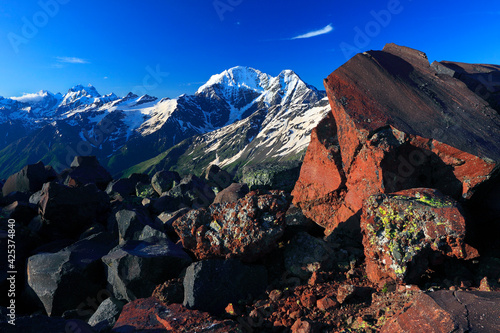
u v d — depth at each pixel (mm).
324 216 3926
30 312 3363
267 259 3174
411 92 3512
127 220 3902
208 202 5883
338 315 2359
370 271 2791
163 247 3262
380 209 2674
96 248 3693
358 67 3766
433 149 3027
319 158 3908
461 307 1777
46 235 4336
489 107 3367
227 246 2953
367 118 3258
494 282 2273
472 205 3025
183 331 2264
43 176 7027
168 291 2834
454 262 2652
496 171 2797
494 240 2902
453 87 3602
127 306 2695
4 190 6941
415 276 2479
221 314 2666
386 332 1919
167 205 5598
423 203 2547
